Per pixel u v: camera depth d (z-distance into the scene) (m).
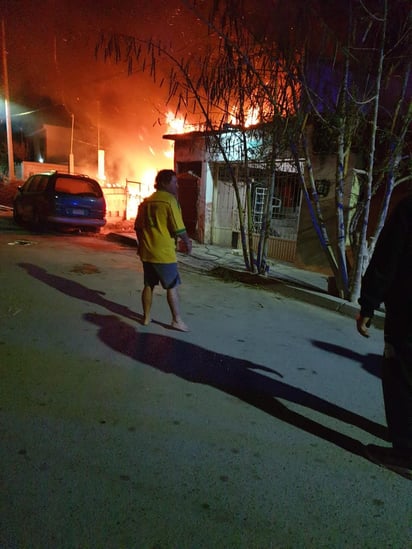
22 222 13.71
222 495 2.38
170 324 5.17
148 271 4.81
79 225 12.22
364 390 3.82
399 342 2.50
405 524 2.28
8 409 3.05
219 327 5.24
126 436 2.85
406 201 2.45
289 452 2.83
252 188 10.08
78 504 2.22
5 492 2.26
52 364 3.83
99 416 3.06
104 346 4.33
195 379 3.77
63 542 1.99
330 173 8.49
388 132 5.96
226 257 10.27
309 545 2.10
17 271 7.33
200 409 3.28
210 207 11.97
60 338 4.46
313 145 8.60
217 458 2.70
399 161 6.18
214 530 2.13
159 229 4.62
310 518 2.27
